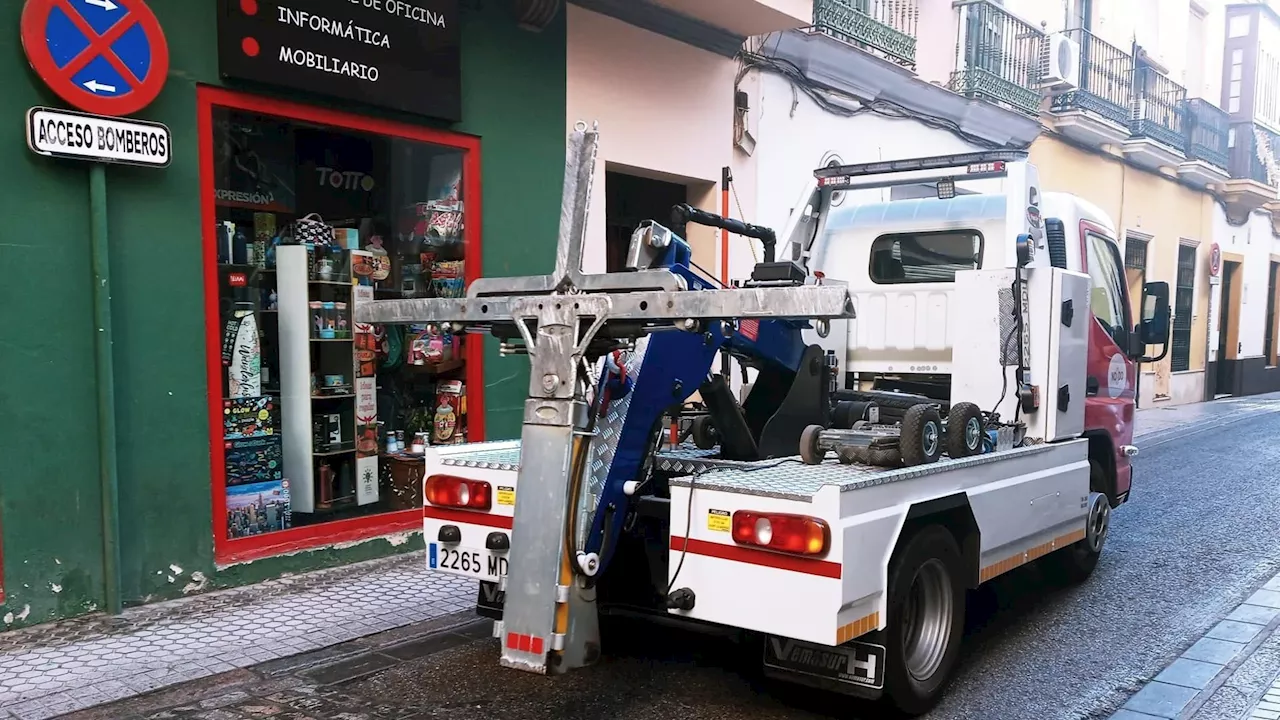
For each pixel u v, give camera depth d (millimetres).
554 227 7512
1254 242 23547
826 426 5016
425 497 4215
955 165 5594
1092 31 16797
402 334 6770
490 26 6895
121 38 4809
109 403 4867
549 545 3281
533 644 3248
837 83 10586
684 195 9227
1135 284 18500
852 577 3234
